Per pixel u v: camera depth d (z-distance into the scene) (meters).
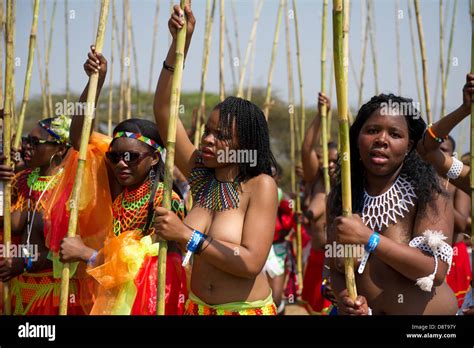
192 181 3.10
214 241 2.75
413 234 2.82
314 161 5.64
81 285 3.62
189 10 2.73
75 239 3.11
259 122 2.97
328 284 3.38
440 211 2.82
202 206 2.98
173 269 3.36
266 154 2.99
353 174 3.00
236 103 2.96
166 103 3.09
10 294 3.82
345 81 2.51
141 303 3.25
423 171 2.86
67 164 3.61
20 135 3.60
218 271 2.90
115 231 3.47
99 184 3.54
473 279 2.70
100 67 2.97
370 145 2.81
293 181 7.01
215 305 2.92
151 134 3.45
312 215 5.77
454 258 4.86
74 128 3.53
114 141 3.42
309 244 7.19
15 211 3.88
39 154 3.86
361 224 2.62
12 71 3.38
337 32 2.47
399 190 2.87
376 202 2.89
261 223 2.86
